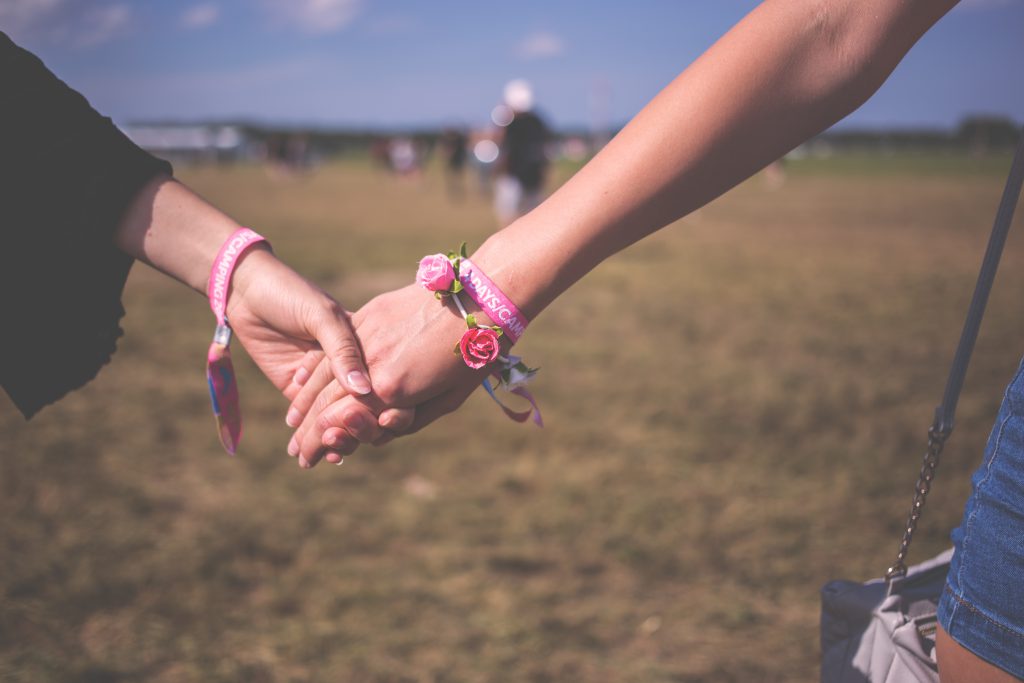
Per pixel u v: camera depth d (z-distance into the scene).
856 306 7.41
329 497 3.26
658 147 0.84
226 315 1.07
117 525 2.95
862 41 0.81
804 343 5.93
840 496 3.32
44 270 0.98
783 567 2.77
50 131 0.97
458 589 2.61
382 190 27.89
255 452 3.71
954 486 3.43
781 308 7.32
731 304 7.52
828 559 2.83
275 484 3.38
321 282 8.17
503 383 0.98
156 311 6.92
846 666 1.03
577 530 3.01
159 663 2.21
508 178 10.74
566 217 0.90
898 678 0.97
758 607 2.54
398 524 3.03
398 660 2.25
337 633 2.36
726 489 3.37
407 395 1.00
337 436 1.03
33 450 3.64
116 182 1.00
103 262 1.01
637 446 3.84
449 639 2.35
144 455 3.65
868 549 2.90
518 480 3.42
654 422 4.18
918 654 0.96
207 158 63.31
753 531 3.01
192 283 1.07
